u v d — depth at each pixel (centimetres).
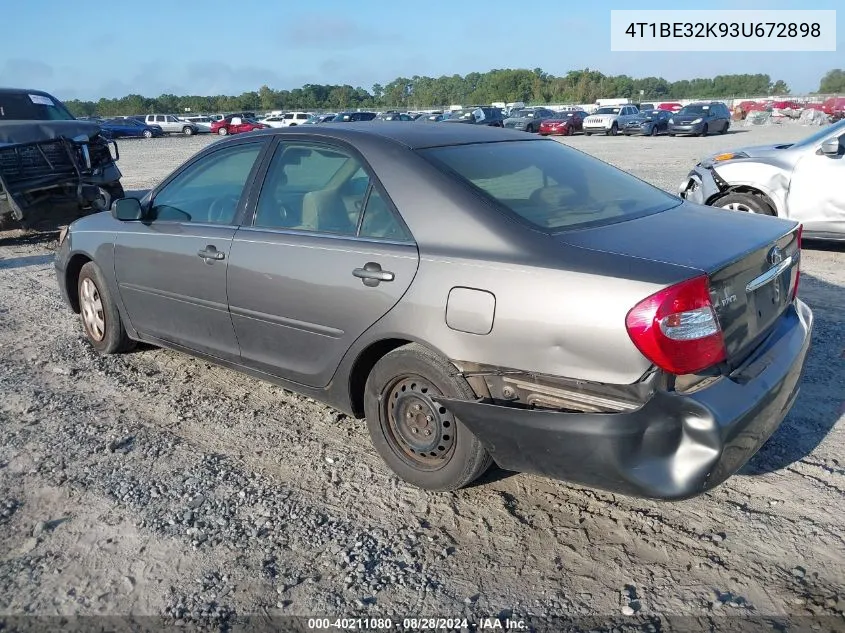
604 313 273
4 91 1129
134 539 314
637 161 1992
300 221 381
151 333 481
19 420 429
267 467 374
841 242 862
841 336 531
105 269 500
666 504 333
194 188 446
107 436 409
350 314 347
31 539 314
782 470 357
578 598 276
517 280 294
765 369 302
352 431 413
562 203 339
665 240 303
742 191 811
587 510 331
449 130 394
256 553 304
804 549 299
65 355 539
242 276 396
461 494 346
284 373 394
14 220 986
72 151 1015
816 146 759
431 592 281
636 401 274
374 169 354
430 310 317
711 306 274
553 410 292
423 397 333
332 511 334
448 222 323
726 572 287
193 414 437
